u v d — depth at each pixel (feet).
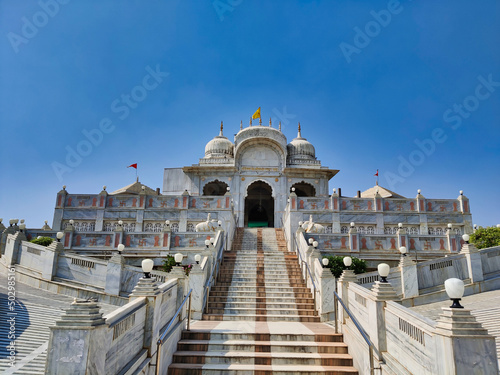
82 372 16.42
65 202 90.84
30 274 56.75
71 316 17.16
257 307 46.03
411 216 88.38
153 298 25.85
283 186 107.86
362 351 27.48
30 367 24.11
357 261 55.52
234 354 30.50
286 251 71.77
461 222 88.22
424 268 50.06
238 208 105.40
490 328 31.63
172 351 30.32
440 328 17.31
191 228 88.79
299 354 30.86
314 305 45.85
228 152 117.91
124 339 21.58
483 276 52.06
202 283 43.32
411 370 20.75
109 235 70.44
